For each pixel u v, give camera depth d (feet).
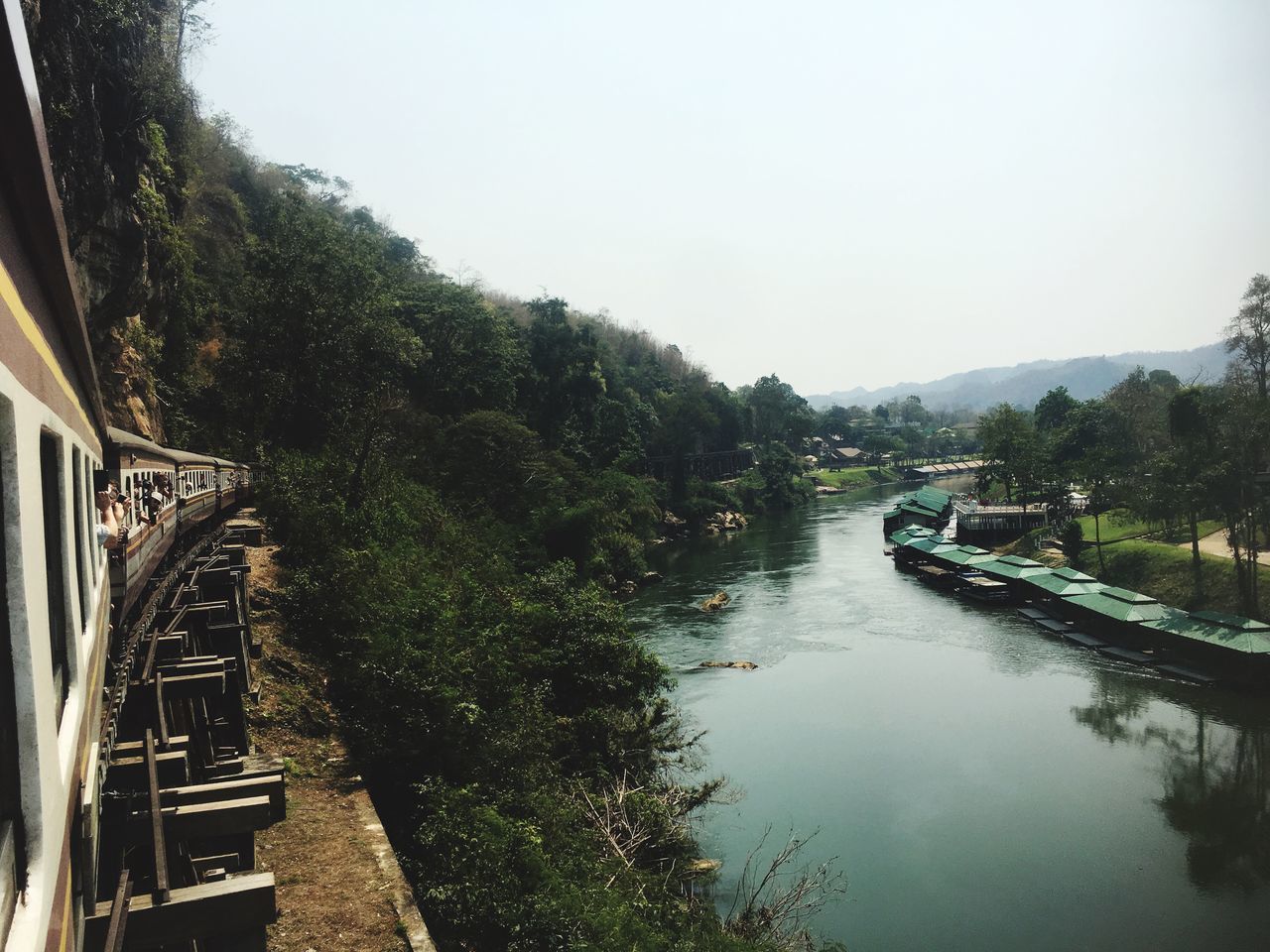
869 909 61.87
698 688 111.24
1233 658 110.42
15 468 8.73
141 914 17.20
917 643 133.28
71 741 12.16
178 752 25.17
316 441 145.59
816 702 105.81
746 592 175.42
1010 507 270.87
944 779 83.35
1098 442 277.44
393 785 49.78
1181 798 78.64
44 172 8.59
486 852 39.58
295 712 51.98
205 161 171.12
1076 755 88.94
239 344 143.95
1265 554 149.18
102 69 83.51
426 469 157.17
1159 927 59.67
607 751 70.49
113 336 100.12
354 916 31.37
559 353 243.81
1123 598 132.67
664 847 63.72
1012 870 67.15
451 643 58.90
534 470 173.99
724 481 370.12
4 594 8.79
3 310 8.15
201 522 63.16
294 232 147.13
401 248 282.15
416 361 170.71
